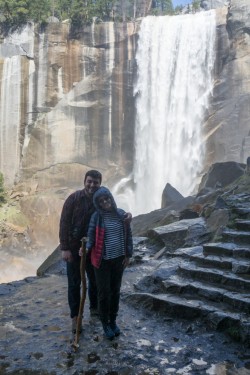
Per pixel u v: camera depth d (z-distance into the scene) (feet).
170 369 12.09
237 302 15.38
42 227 115.96
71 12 129.49
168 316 16.31
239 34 106.32
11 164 126.21
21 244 109.81
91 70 122.42
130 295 18.47
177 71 114.62
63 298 20.12
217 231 25.00
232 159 102.17
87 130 124.06
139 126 119.14
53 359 12.91
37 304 19.21
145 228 37.91
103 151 123.54
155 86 117.08
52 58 123.65
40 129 124.77
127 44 120.57
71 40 123.24
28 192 123.13
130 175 121.70
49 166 124.67
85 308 18.06
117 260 14.24
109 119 122.62
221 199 29.73
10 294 21.35
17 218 114.93
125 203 117.50
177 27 116.26
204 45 111.55
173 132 113.60
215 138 106.32
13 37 126.52
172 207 44.14
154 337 14.48
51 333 15.25
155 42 118.01
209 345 13.74
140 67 119.24
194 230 27.04
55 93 124.26
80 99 123.54
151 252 27.91
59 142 124.16
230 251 20.20
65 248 15.21
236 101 105.40
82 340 14.37
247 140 86.69
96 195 14.24
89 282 16.78
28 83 125.18
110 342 14.08
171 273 19.99
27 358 13.02
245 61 105.60
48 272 27.45
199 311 15.48
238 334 13.94
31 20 128.36
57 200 119.65
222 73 108.37
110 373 11.90
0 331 15.61
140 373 11.86
